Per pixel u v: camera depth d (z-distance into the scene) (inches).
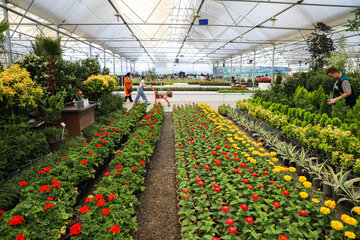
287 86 428.8
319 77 376.8
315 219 94.9
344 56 461.7
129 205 105.6
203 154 175.9
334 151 152.6
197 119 292.8
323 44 468.4
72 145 196.2
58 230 85.7
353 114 194.2
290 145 177.9
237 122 306.3
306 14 444.1
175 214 120.6
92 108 286.7
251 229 88.7
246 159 151.4
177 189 142.0
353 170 136.9
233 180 123.3
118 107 386.6
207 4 495.5
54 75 240.8
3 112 173.8
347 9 387.5
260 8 445.7
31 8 341.1
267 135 218.2
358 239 86.4
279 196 106.3
